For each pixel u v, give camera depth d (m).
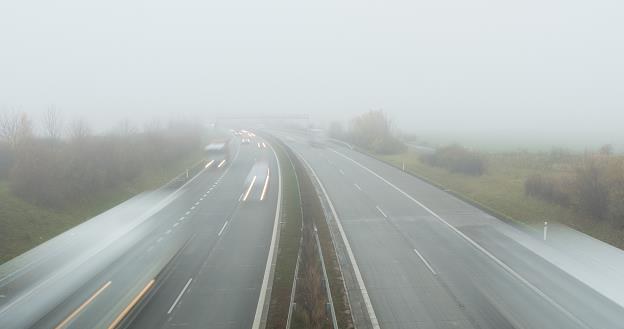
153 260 25.34
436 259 23.97
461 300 19.05
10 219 30.41
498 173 48.00
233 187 46.88
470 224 30.61
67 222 33.28
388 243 26.92
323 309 18.33
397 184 45.88
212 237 29.48
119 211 37.34
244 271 23.39
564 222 30.09
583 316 17.34
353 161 64.69
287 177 51.91
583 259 23.34
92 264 24.89
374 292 20.14
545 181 35.62
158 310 19.14
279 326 17.41
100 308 19.45
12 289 21.69
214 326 17.66
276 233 30.12
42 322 18.31
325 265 23.53
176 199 41.69
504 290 19.88
